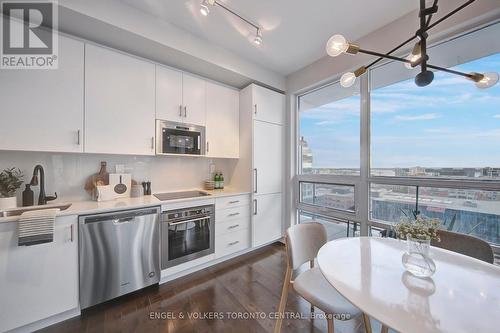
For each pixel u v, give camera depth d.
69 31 1.76
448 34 1.69
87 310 1.64
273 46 2.38
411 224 1.04
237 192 2.65
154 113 2.18
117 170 2.26
